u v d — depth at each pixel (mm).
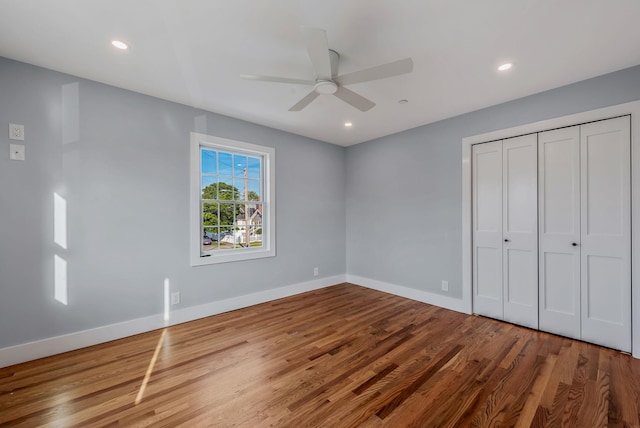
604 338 2410
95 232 2512
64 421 1553
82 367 2107
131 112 2697
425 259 3682
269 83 2539
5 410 1635
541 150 2744
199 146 3193
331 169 4594
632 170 2250
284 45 1984
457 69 2281
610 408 1644
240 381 1932
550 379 1940
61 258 2354
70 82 2391
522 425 1526
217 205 3408
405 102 2939
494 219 3078
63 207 2363
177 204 2994
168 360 2213
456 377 1978
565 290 2623
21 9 1604
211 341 2555
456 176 3352
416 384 1899
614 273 2363
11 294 2148
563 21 1716
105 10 1621
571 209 2584
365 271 4504
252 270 3615
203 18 1700
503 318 3018
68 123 2385
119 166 2639
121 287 2646
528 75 2383
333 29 1794
